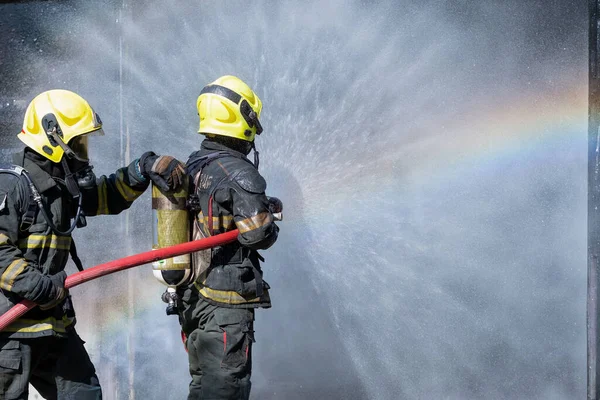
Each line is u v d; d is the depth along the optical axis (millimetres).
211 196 3932
